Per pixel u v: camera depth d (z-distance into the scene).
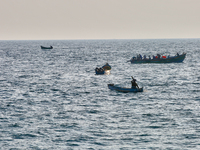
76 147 78.50
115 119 98.94
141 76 199.12
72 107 114.75
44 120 98.69
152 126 92.00
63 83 171.75
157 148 77.31
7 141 82.31
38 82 176.38
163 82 172.12
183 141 81.19
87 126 92.56
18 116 103.19
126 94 136.50
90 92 143.00
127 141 81.50
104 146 78.88
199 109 109.69
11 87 159.50
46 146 79.25
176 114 103.62
